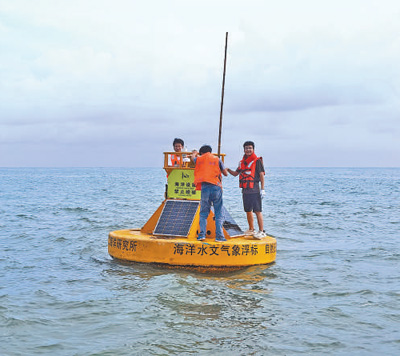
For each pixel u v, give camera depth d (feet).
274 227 51.93
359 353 16.25
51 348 16.34
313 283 26.20
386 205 85.20
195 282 25.38
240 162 32.86
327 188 172.24
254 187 32.27
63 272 28.40
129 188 165.48
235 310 20.76
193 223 30.42
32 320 19.22
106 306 21.09
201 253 28.35
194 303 21.59
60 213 66.33
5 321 19.07
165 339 17.16
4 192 133.18
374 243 40.83
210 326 18.65
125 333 17.76
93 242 40.16
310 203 90.33
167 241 28.73
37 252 35.40
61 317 19.66
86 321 19.13
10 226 50.93
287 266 30.76
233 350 16.26
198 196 31.55
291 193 134.10
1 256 33.63
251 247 29.25
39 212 67.62
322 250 37.17
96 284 25.25
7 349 16.24
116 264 30.42
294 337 17.63
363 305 21.90
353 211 72.23
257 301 22.25
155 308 20.76
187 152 31.40
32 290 24.03
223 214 32.42
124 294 23.08
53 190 147.64
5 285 25.14
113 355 15.72
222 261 28.45
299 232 47.96
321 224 54.80
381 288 25.20
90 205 82.53
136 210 72.69
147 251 29.22
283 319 19.70
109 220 57.31
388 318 20.07
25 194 122.01
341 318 19.97
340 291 24.43
